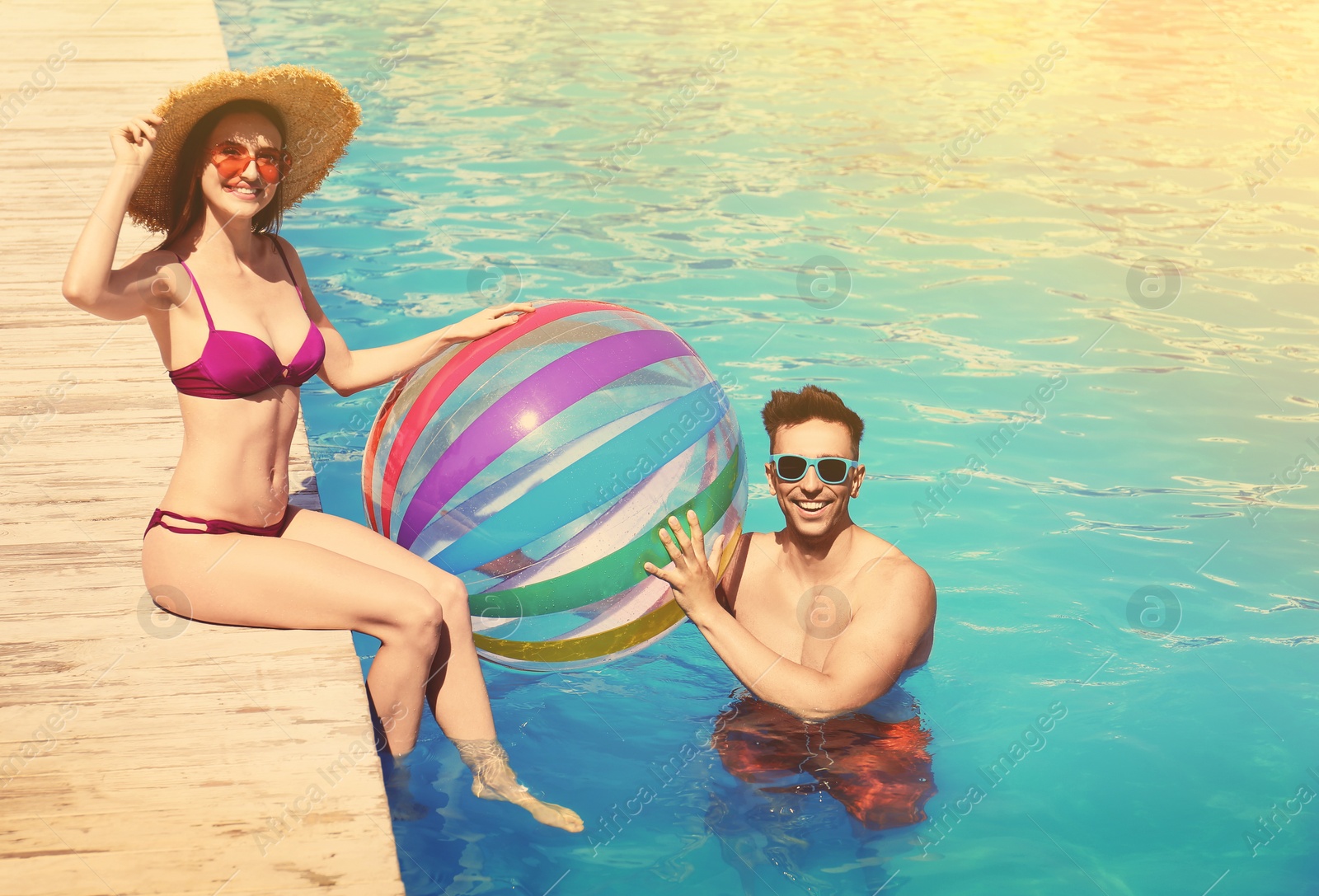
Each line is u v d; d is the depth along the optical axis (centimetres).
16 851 225
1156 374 571
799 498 320
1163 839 288
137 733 260
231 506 288
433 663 288
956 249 741
